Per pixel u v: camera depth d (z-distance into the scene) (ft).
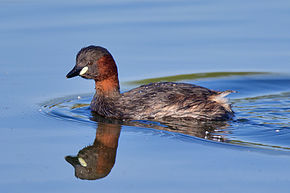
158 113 49.39
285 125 47.65
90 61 51.11
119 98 51.42
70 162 40.60
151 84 52.31
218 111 48.85
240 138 44.45
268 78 62.75
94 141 44.32
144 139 44.47
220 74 63.41
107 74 51.26
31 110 52.60
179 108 49.03
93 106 52.95
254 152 41.27
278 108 53.72
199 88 50.65
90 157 41.32
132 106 50.24
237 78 62.75
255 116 50.65
